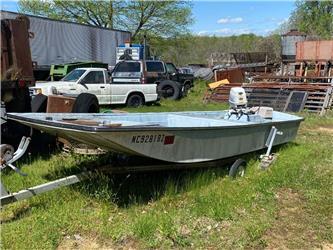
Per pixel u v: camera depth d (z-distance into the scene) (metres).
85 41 18.19
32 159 5.79
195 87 19.92
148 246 3.54
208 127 4.60
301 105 12.81
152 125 4.09
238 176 5.40
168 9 29.78
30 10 28.55
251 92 14.18
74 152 5.50
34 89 7.88
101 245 3.55
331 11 39.72
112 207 4.26
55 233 3.66
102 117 5.17
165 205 4.39
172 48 34.78
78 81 11.93
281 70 20.64
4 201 3.77
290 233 3.87
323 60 18.50
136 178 5.08
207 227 3.90
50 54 16.12
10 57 5.64
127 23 29.80
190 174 5.17
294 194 4.88
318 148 7.34
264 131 5.80
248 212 4.29
